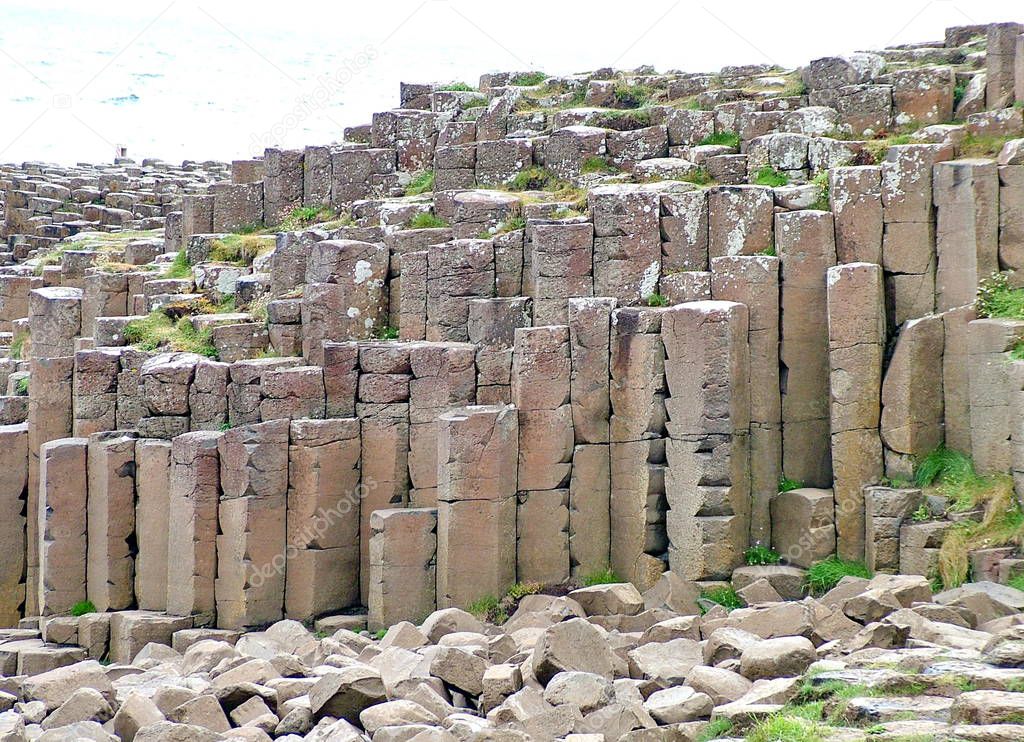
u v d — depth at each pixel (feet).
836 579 141.08
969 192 144.97
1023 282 144.36
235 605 153.48
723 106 186.50
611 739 98.78
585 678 106.52
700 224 157.79
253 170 229.25
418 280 170.91
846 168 150.82
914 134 164.66
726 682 104.27
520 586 150.30
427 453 157.69
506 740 95.91
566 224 160.45
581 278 160.25
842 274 145.79
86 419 170.19
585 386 152.46
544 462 152.25
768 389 149.89
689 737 94.68
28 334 220.84
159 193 311.88
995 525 134.62
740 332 146.30
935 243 148.66
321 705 109.70
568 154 189.47
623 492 151.53
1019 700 82.74
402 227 187.73
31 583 173.27
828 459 151.33
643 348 149.69
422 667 119.14
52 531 161.68
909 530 138.62
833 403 146.20
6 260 288.30
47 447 162.50
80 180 324.60
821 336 151.12
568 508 152.87
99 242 258.37
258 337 173.37
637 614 137.90
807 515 144.97
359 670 110.52
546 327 152.87
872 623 110.93
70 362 174.09
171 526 157.48
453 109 218.18
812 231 150.61
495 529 148.87
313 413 160.15
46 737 105.91
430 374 157.48
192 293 191.83
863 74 182.09
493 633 138.82
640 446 150.10
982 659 95.20
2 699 119.24
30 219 308.40
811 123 176.14
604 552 152.76
